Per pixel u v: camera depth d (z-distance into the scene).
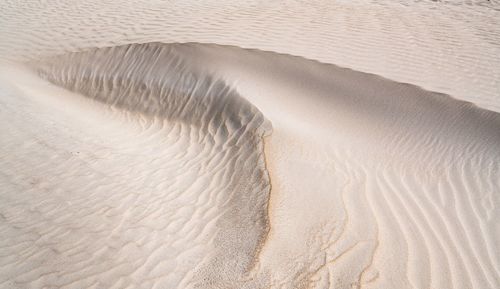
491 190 5.03
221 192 5.06
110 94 8.29
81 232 4.44
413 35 9.54
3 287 3.71
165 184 5.38
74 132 6.73
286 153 5.54
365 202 4.58
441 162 5.62
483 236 4.17
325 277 3.46
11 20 12.13
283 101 6.88
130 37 10.27
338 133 6.18
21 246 4.22
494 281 3.54
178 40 9.57
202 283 3.62
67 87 8.83
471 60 8.34
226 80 7.29
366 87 7.09
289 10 11.22
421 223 4.30
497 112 6.33
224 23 10.45
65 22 11.74
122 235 4.39
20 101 7.51
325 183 4.90
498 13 10.99
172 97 7.66
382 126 6.36
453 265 3.69
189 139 6.65
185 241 4.23
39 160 5.75
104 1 13.27
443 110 6.49
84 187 5.25
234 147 6.05
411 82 7.44
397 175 5.30
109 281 3.78
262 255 3.75
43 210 4.78
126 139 6.75
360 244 3.85
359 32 9.68
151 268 3.91
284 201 4.51
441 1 12.11
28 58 10.02
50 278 3.82
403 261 3.67
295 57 7.96
